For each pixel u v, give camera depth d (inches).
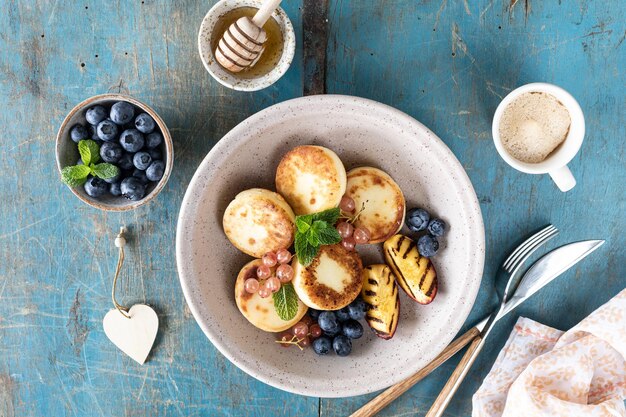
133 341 27.0
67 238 26.9
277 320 25.4
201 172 24.2
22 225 26.9
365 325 26.4
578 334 26.7
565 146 25.2
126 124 24.6
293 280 25.1
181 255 24.5
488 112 26.7
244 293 25.1
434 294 25.4
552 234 26.5
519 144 25.3
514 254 26.6
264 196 24.7
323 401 27.4
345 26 26.4
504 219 27.0
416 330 25.9
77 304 27.1
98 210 26.8
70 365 27.3
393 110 24.3
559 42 26.6
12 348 27.2
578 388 26.1
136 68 26.5
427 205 26.1
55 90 26.5
